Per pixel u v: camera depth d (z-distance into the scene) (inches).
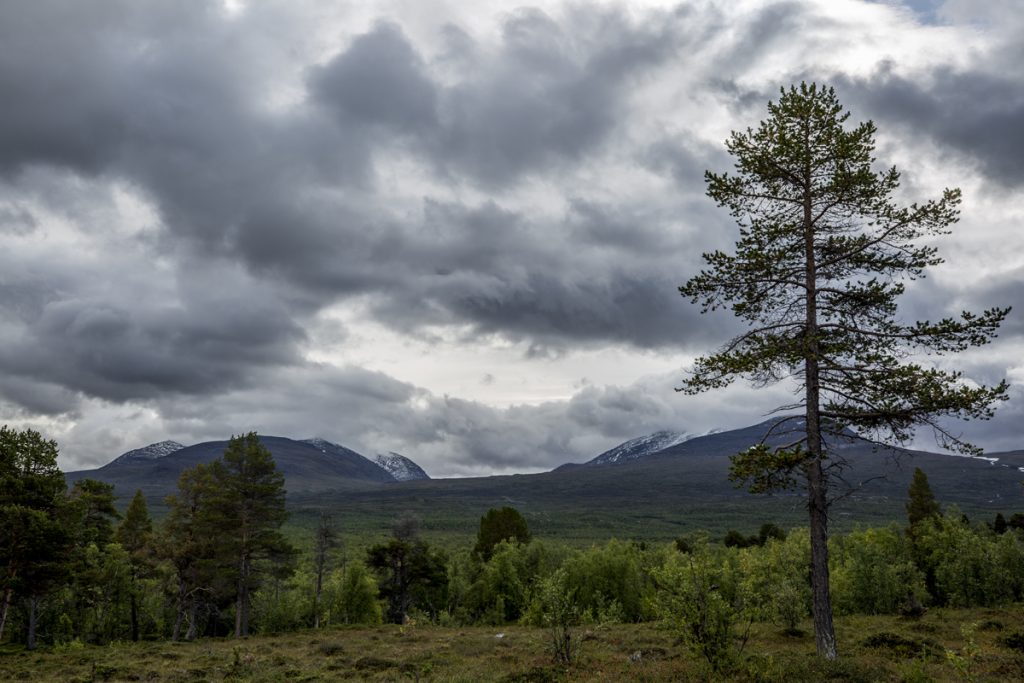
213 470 2071.9
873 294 722.2
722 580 685.9
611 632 1120.8
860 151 733.9
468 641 1181.7
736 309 779.4
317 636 1569.9
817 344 707.4
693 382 758.5
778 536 3550.7
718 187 786.2
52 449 1473.9
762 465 684.7
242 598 1959.9
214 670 977.5
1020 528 2613.2
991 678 602.2
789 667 630.5
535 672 729.6
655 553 2485.2
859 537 2389.3
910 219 710.5
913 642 842.2
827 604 674.8
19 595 1435.8
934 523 2247.8
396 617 2551.7
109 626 2210.9
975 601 1563.7
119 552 2143.2
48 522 1370.6
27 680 946.7
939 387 639.8
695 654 636.7
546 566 2513.5
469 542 6269.7
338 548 2856.8
